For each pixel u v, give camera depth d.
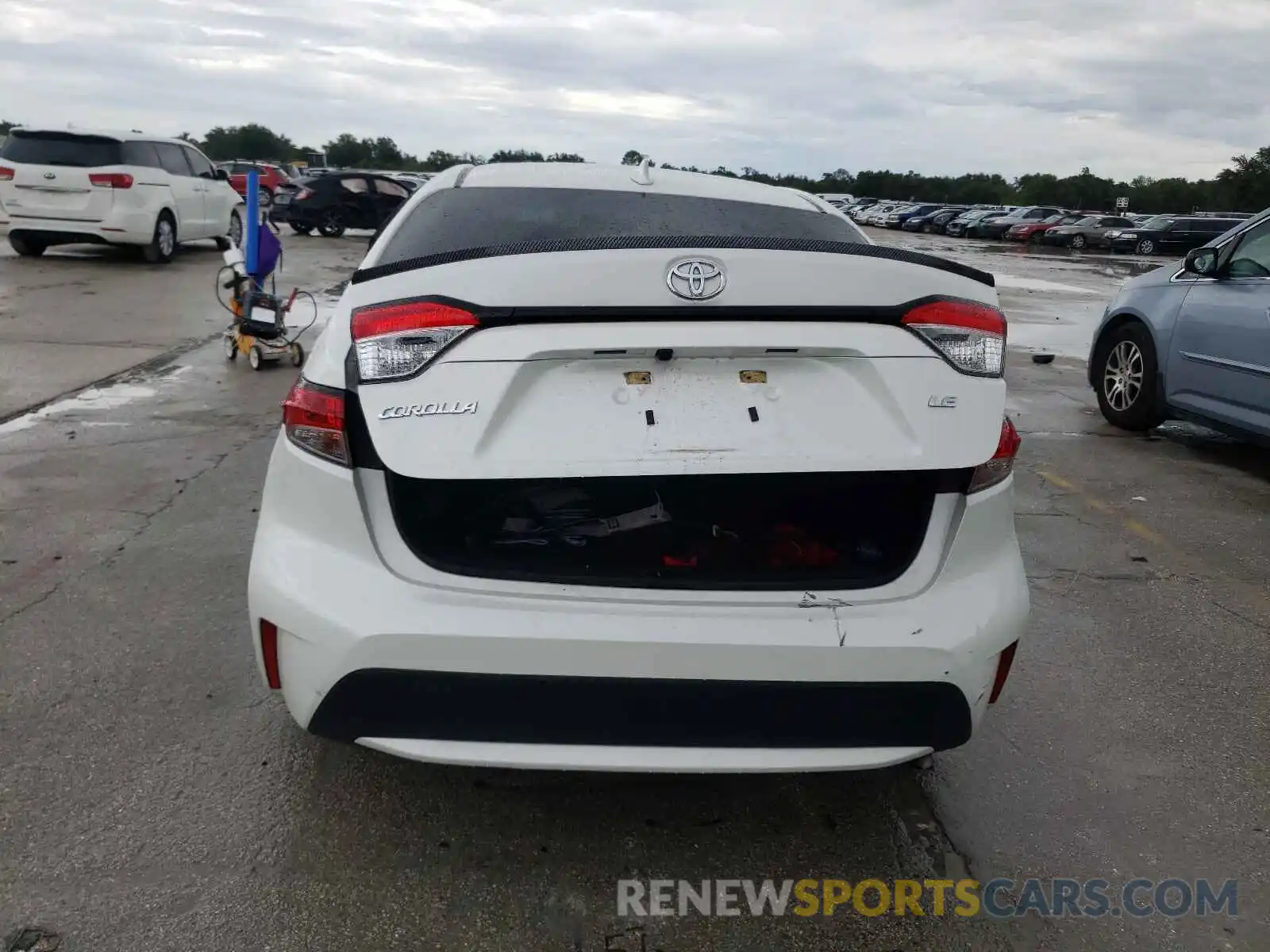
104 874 2.31
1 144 13.98
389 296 2.14
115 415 6.25
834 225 3.24
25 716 2.92
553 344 2.09
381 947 2.15
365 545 2.16
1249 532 5.07
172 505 4.70
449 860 2.43
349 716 2.15
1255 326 5.89
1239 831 2.70
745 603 2.19
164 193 14.38
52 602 3.65
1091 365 7.39
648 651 2.09
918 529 2.32
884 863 2.51
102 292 11.43
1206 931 2.33
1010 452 2.44
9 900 2.22
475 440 2.08
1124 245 38.81
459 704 2.11
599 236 2.93
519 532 2.37
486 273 2.10
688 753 2.15
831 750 2.19
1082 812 2.75
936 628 2.21
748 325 2.15
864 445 2.19
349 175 22.19
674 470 2.11
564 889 2.36
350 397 2.17
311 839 2.47
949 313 2.25
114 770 2.70
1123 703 3.35
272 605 2.21
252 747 2.83
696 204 3.21
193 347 8.52
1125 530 5.04
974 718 2.30
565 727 2.12
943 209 54.97
